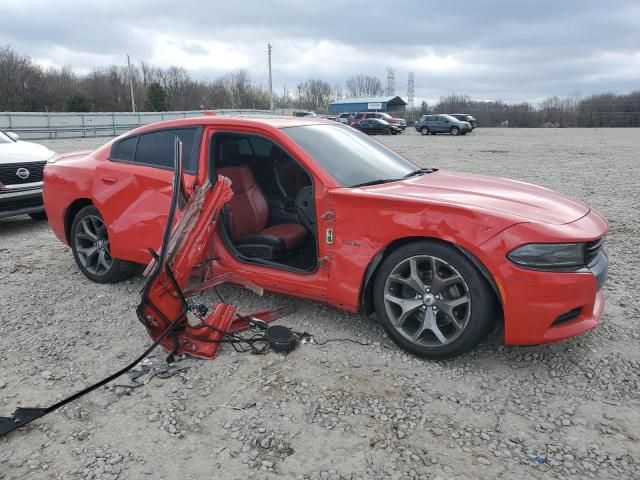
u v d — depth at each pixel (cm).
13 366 341
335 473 241
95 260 491
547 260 295
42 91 6412
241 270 391
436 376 319
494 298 310
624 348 351
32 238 682
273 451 256
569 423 274
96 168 463
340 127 464
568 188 1064
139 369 332
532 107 6512
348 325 386
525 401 294
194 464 249
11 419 273
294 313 405
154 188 421
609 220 754
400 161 452
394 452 254
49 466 249
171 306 335
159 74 8262
